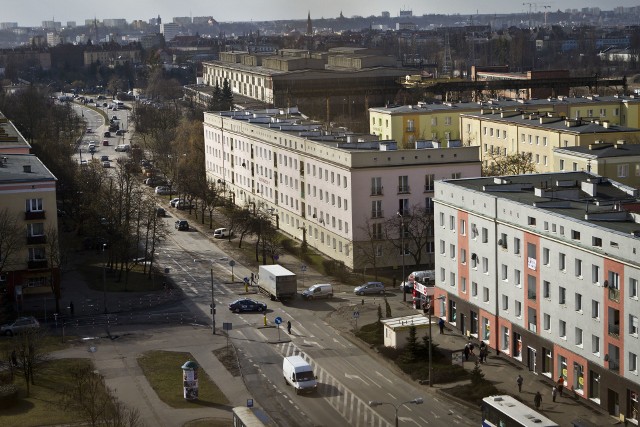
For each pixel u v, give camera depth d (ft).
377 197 643.04
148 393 426.51
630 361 375.86
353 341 499.51
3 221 558.15
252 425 349.20
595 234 392.47
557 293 418.51
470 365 455.22
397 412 377.91
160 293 600.80
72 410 395.75
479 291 481.05
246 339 507.30
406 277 628.69
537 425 336.90
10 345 484.74
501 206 457.68
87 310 561.84
